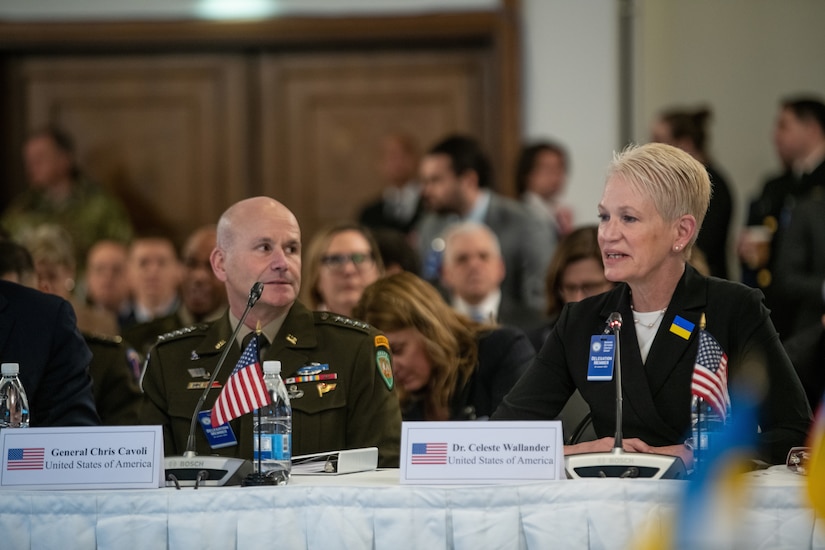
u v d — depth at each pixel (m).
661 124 17.25
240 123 20.75
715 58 20.84
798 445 7.51
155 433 7.02
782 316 14.06
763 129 20.86
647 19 20.64
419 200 18.72
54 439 7.06
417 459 6.84
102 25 19.97
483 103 20.45
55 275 12.57
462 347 10.17
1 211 20.70
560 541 6.42
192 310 13.51
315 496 6.60
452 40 20.20
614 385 7.84
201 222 20.84
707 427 7.39
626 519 6.39
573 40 19.44
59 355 8.84
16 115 20.75
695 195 7.70
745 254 15.16
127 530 6.65
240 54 20.73
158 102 20.80
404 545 6.49
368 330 8.95
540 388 8.14
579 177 19.44
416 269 13.17
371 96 20.66
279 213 8.86
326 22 19.94
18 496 6.79
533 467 6.76
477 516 6.48
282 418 7.96
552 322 10.87
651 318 7.92
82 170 20.55
